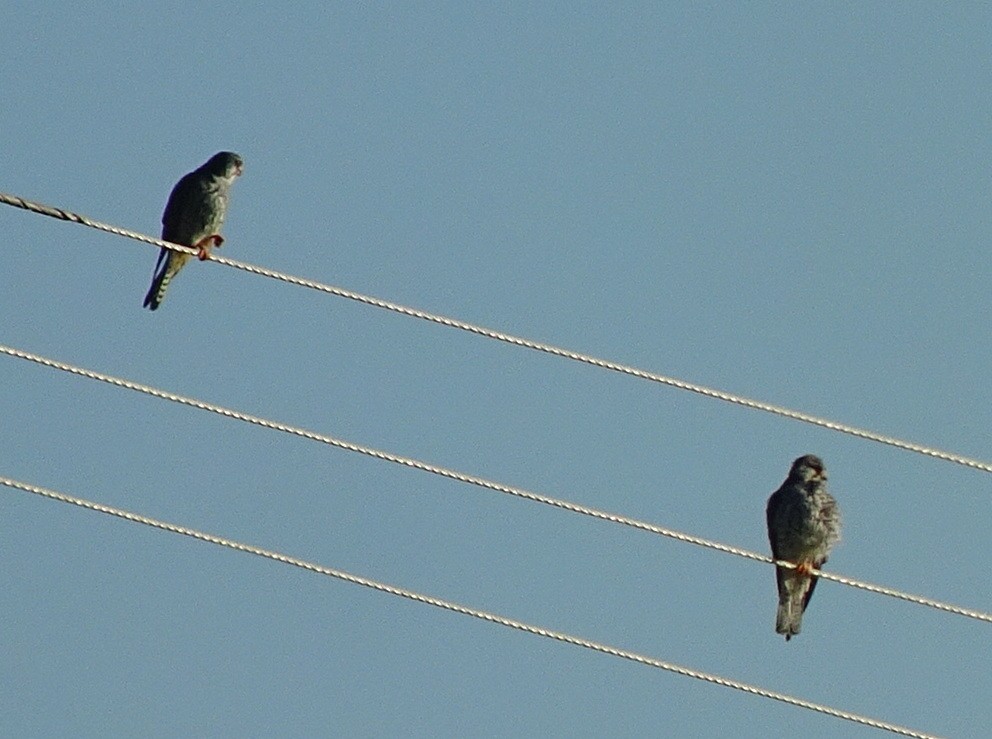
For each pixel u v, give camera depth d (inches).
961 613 658.8
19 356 624.1
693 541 658.8
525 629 633.6
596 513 652.1
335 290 662.5
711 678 637.9
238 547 624.7
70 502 616.7
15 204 652.7
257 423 638.5
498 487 646.5
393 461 642.2
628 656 636.7
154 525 620.7
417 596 628.4
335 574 629.3
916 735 634.8
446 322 662.5
